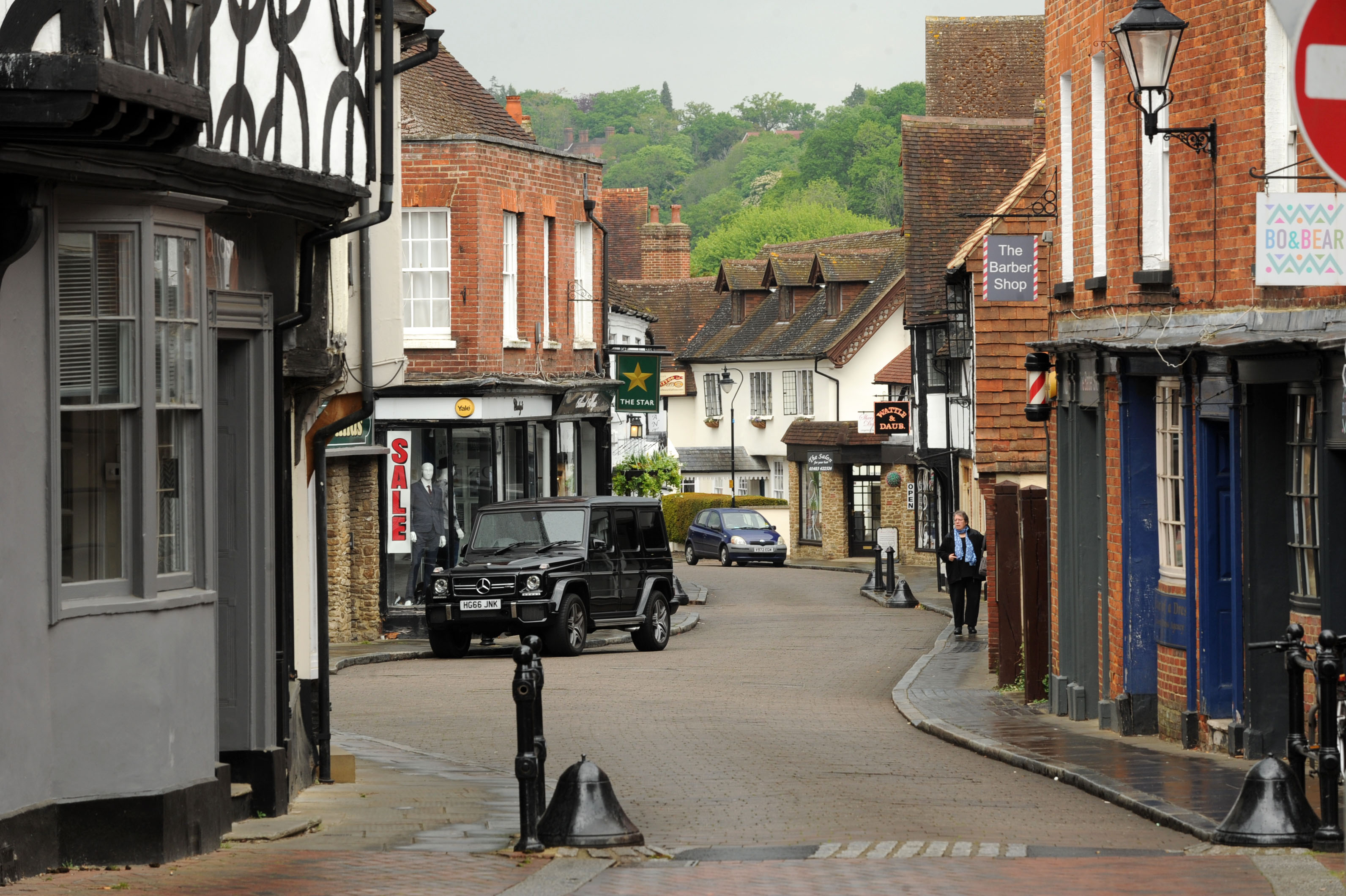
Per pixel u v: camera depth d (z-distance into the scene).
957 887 13.58
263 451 17.55
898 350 95.75
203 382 15.87
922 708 30.14
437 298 48.31
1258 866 14.05
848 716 29.61
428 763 22.66
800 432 95.94
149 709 14.90
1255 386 21.38
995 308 43.25
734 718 28.88
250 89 16.14
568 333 53.59
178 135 13.20
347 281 23.27
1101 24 26.05
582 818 15.80
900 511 86.50
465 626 40.94
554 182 52.38
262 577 17.55
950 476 66.31
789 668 38.62
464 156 47.97
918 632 48.31
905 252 99.25
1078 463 28.17
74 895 13.09
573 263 53.97
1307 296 20.42
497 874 14.38
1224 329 22.23
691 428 111.94
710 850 16.06
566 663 39.56
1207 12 22.42
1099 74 26.75
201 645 15.70
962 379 64.50
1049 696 29.88
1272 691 21.50
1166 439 24.53
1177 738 24.05
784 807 19.06
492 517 42.78
